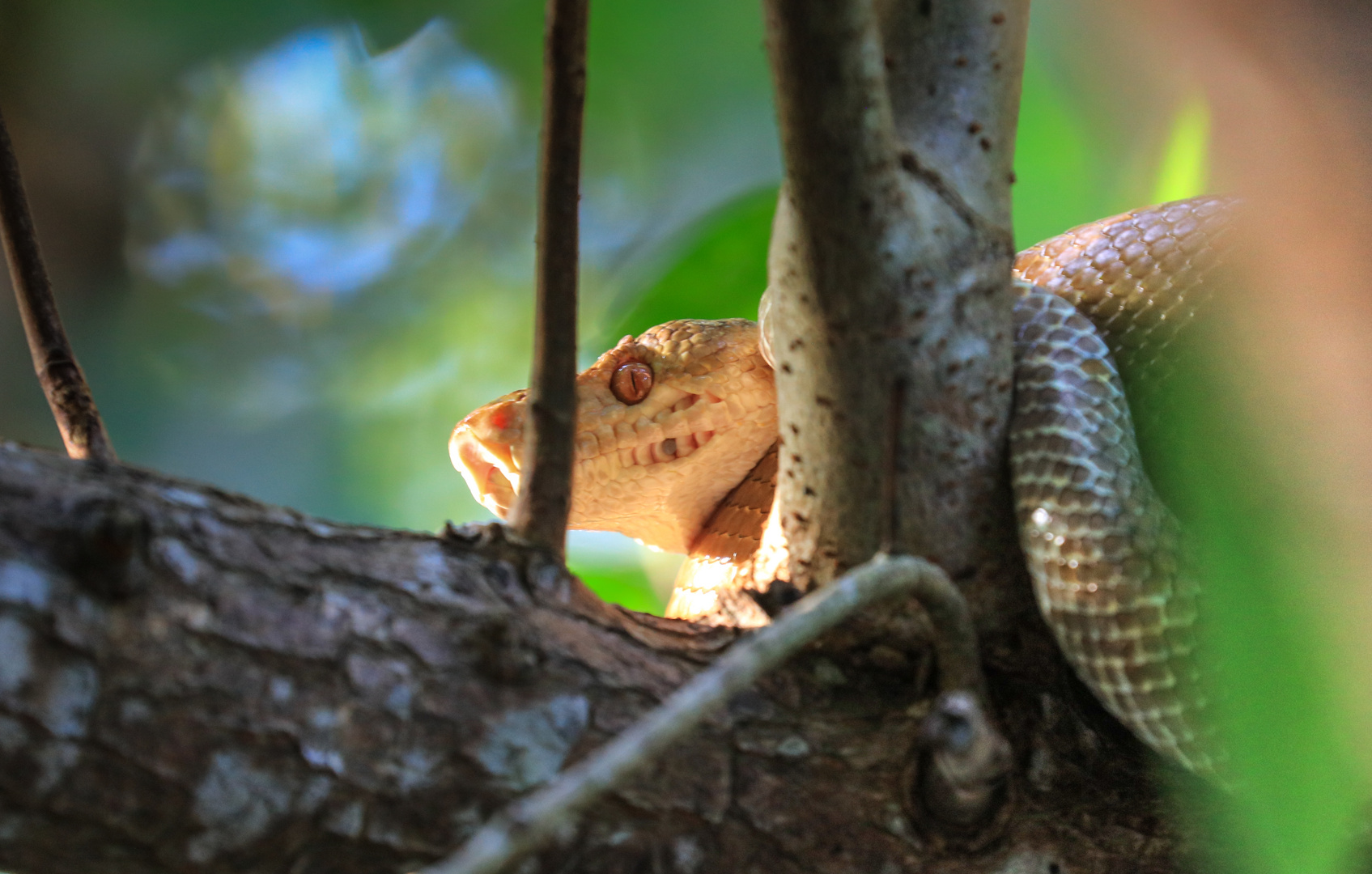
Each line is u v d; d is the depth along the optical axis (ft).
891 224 4.27
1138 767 4.35
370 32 5.91
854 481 4.32
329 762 4.20
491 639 4.25
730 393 4.83
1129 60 4.48
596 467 4.83
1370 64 4.10
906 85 4.31
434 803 4.22
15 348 8.00
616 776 4.09
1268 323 4.24
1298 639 4.10
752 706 4.32
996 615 4.36
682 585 4.82
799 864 4.30
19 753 4.15
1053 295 4.41
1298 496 4.12
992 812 4.31
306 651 4.21
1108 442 4.35
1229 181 4.14
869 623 4.33
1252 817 4.11
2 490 4.17
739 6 7.55
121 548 4.17
